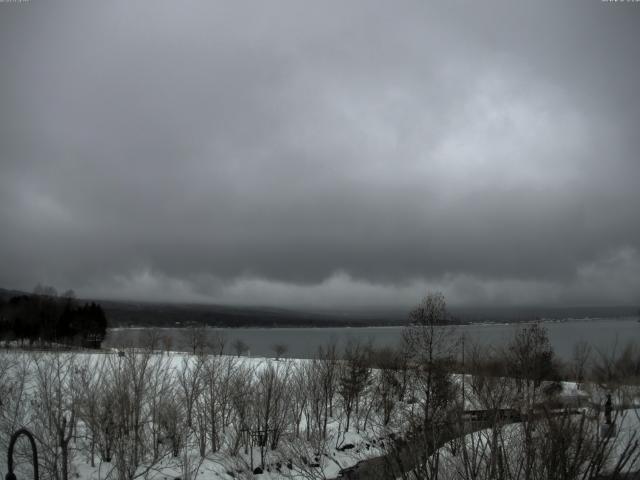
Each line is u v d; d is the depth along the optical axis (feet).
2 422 71.41
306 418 107.76
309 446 93.30
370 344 182.39
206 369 99.86
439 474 34.58
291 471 84.33
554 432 29.81
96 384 81.00
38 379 81.87
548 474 28.76
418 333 112.98
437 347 111.45
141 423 81.25
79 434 81.61
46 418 75.66
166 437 84.99
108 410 77.05
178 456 83.51
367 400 119.24
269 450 91.45
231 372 109.81
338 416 111.75
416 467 33.27
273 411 95.20
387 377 117.19
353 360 119.75
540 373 93.04
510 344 113.91
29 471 69.92
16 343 183.21
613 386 74.64
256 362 139.03
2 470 68.39
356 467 72.23
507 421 36.81
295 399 105.60
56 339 219.41
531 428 33.63
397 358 129.70
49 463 67.41
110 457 77.92
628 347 119.85
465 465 32.17
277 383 100.99
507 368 93.97
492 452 30.53
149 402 86.33
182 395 98.02
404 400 110.63
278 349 259.39
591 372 113.70
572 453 29.91
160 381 100.78
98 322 320.09
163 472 77.82
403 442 37.22
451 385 85.66
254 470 83.87
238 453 88.63
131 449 78.33
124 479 69.56
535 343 107.65
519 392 62.80
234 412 95.71
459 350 113.39
